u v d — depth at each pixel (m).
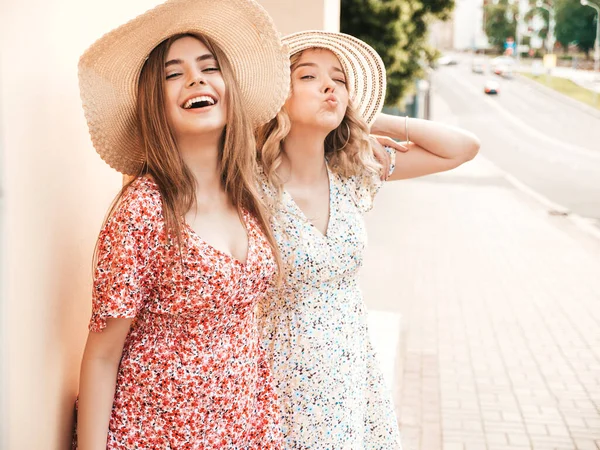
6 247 1.30
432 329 6.14
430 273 8.34
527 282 7.91
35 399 1.50
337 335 2.07
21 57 1.38
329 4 5.16
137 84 1.68
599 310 6.77
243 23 1.73
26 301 1.43
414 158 2.41
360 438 2.18
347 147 2.18
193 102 1.60
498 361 5.35
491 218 12.59
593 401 4.60
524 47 83.75
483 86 51.09
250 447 1.76
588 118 35.53
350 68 2.27
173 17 1.61
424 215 12.92
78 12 1.72
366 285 7.71
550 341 5.83
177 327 1.58
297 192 2.10
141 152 1.77
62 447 1.68
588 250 9.80
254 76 1.84
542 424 4.24
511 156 23.58
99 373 1.54
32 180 1.44
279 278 1.82
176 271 1.54
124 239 1.49
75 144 1.71
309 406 2.05
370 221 12.25
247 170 1.73
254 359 1.73
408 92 13.71
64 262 1.65
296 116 2.03
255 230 1.74
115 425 1.58
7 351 1.34
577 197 15.32
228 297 1.59
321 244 2.03
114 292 1.49
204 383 1.59
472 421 4.27
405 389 4.75
